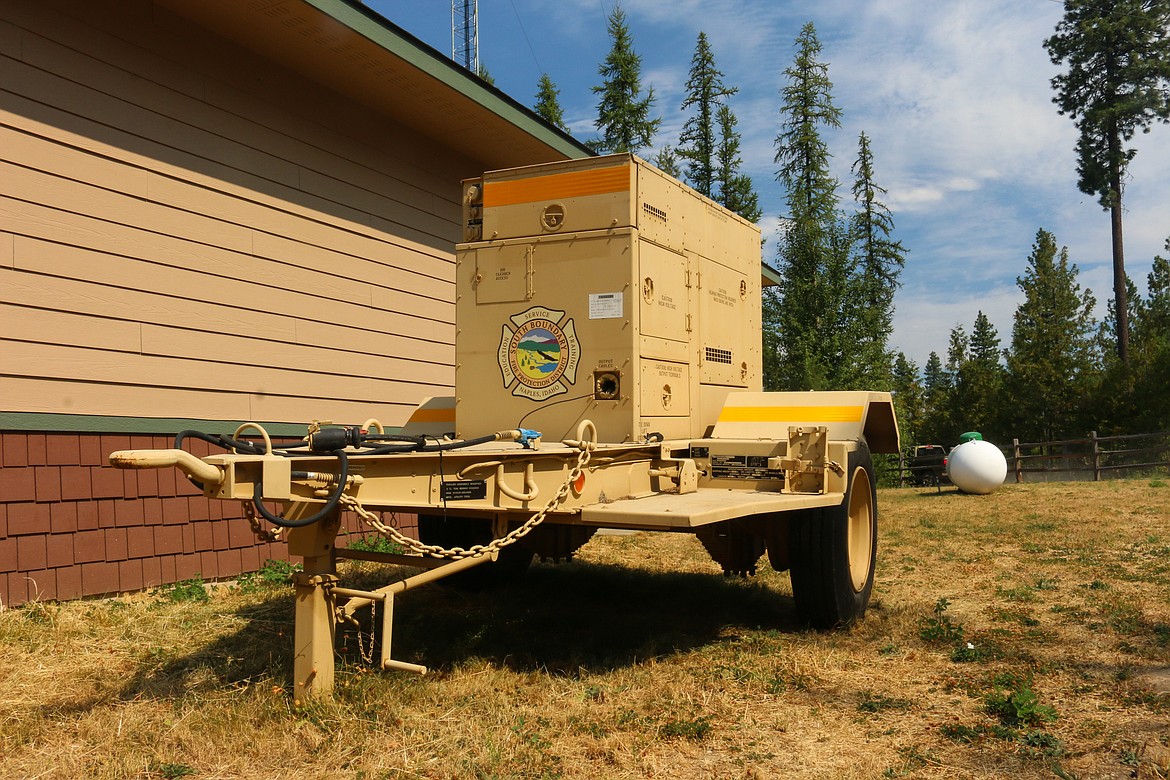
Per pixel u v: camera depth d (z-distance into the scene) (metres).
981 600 6.38
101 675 4.59
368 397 8.84
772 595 6.72
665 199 5.66
